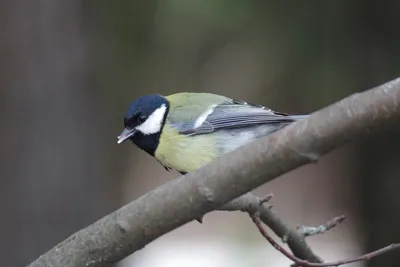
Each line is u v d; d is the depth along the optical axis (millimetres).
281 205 17844
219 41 12102
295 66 11242
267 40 11383
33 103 10203
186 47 12508
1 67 10109
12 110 10117
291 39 11242
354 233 12625
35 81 10227
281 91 11703
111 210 12242
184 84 13125
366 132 3092
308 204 17422
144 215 3736
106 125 12500
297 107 11750
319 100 11078
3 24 10125
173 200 3637
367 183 11508
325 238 15844
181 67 12953
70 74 10484
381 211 11273
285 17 11258
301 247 5926
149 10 12320
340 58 10984
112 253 3922
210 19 11320
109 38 12508
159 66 12984
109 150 13375
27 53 10188
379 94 3043
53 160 10297
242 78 12484
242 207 4965
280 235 5840
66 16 10477
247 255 15234
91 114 10906
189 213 3629
